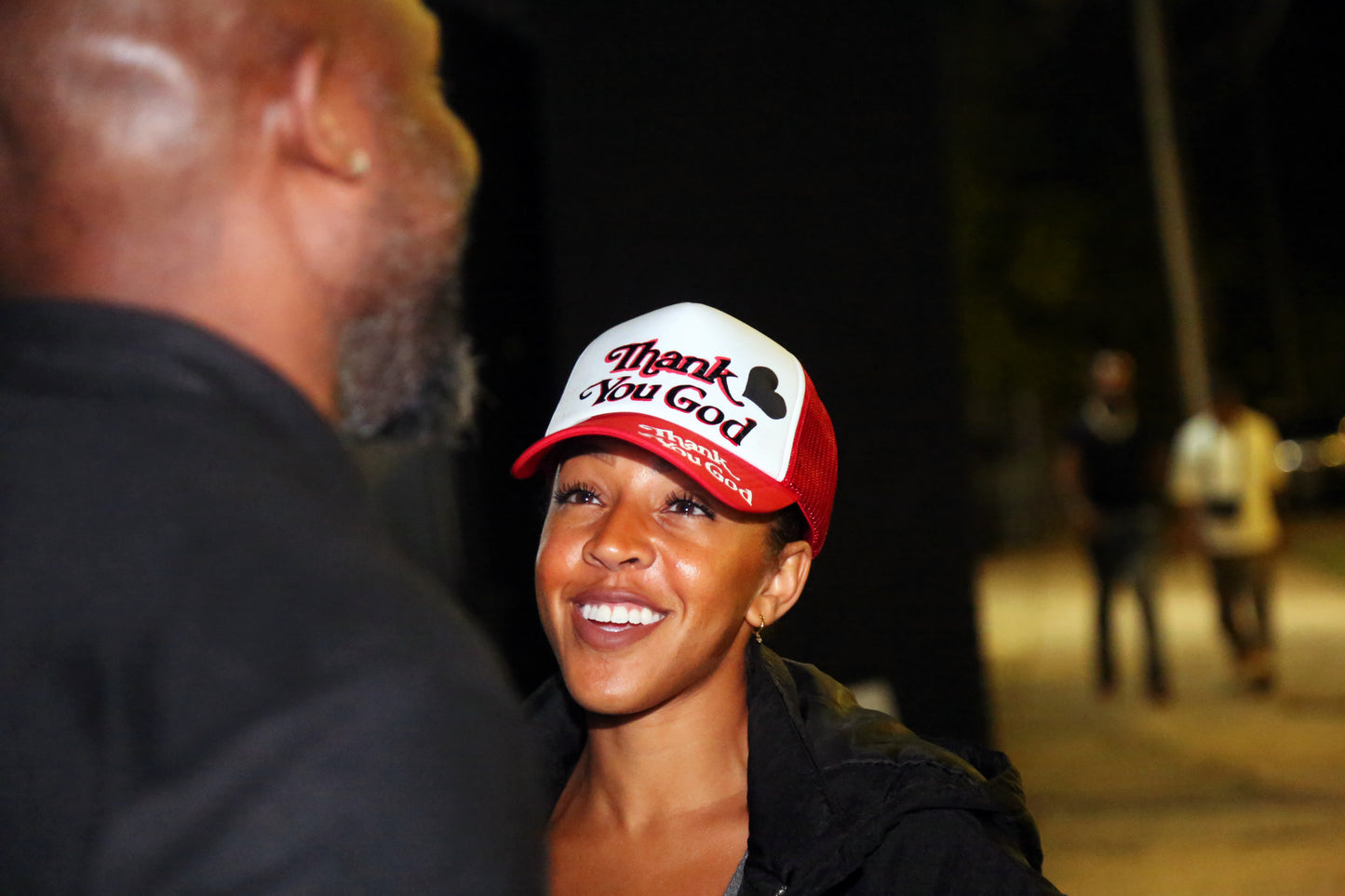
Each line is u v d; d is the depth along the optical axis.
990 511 22.73
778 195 3.65
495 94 3.15
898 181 3.78
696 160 3.54
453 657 0.64
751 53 3.62
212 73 0.69
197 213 0.69
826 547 3.70
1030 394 24.61
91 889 0.57
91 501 0.64
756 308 3.61
